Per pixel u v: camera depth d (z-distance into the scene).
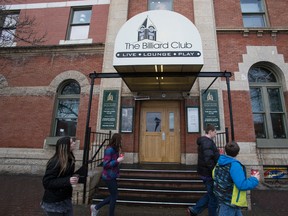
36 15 9.70
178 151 7.83
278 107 7.87
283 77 7.88
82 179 2.85
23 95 8.67
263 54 8.08
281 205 5.09
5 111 8.57
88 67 8.59
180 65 5.36
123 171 6.14
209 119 7.40
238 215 2.65
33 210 4.57
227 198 2.59
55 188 2.46
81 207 4.86
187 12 8.90
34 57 9.02
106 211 4.63
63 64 8.79
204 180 3.72
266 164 7.09
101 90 8.11
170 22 5.50
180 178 5.83
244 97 7.70
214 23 8.48
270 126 7.64
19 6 9.88
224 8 8.87
